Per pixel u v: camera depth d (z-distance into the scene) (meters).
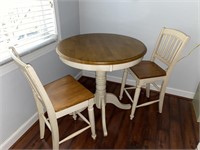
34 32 1.71
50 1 1.81
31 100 1.74
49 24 1.89
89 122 1.57
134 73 1.73
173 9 1.92
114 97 1.94
